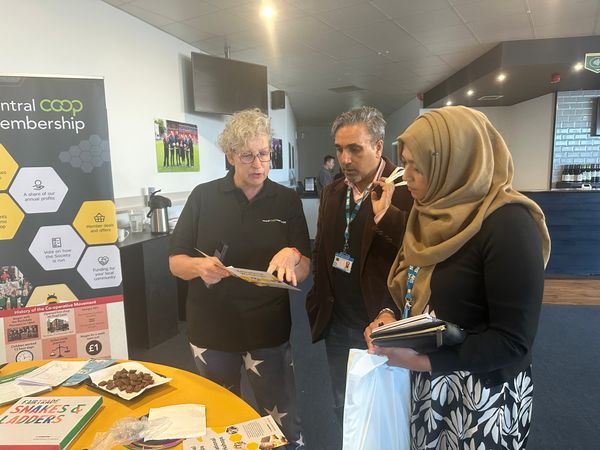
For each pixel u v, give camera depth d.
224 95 4.80
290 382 1.59
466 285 0.90
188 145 4.67
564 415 2.21
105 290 1.74
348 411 0.96
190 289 1.54
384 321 1.19
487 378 0.89
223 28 4.18
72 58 3.16
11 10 2.70
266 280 1.15
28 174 1.61
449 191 0.93
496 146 0.91
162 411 1.01
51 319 1.66
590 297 4.18
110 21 3.51
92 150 1.67
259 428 0.96
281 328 1.52
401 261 1.16
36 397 1.06
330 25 4.17
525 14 3.99
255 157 1.37
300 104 9.47
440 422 0.97
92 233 1.70
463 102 7.46
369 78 6.68
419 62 5.69
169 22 3.96
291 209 1.54
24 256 1.64
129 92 3.76
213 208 1.51
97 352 1.74
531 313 0.83
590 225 4.81
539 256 0.84
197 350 1.51
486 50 5.15
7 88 1.56
